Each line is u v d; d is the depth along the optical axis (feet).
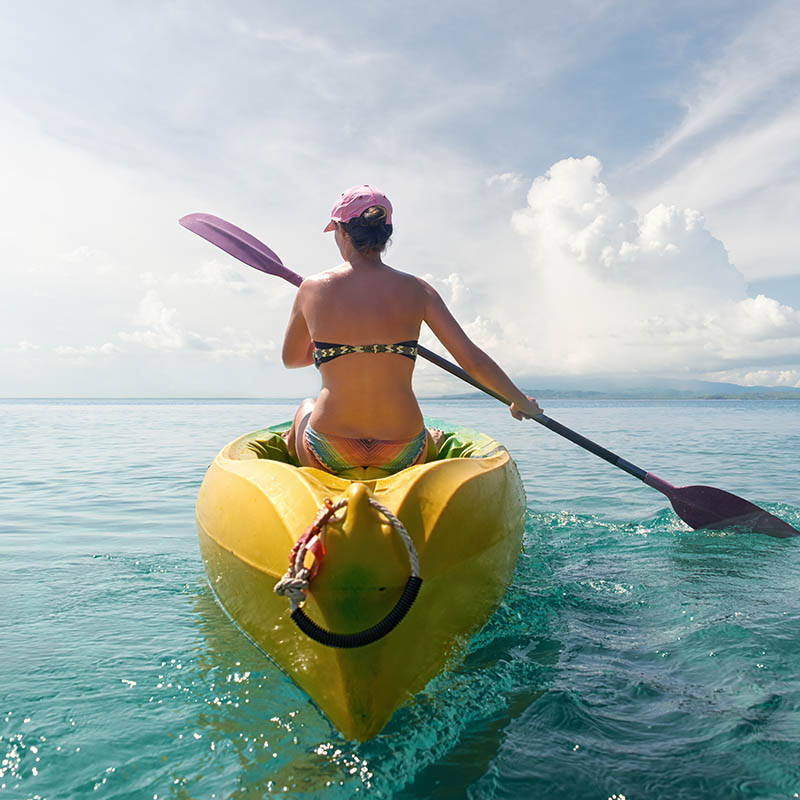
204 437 41.91
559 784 4.71
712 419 68.44
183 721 5.63
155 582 9.70
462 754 5.09
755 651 7.08
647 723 5.57
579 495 17.25
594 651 7.13
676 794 4.60
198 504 8.95
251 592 6.35
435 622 5.90
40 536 12.82
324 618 5.26
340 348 6.77
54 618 8.13
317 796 4.59
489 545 6.97
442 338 7.36
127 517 14.82
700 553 11.32
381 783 4.73
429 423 14.15
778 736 5.36
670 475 21.09
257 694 6.11
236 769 4.93
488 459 8.34
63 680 6.39
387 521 5.28
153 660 6.86
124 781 4.77
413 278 7.11
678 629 7.76
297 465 11.07
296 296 7.23
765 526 12.64
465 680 6.37
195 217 12.65
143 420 69.26
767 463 24.47
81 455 29.07
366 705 5.28
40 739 5.32
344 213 6.91
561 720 5.60
